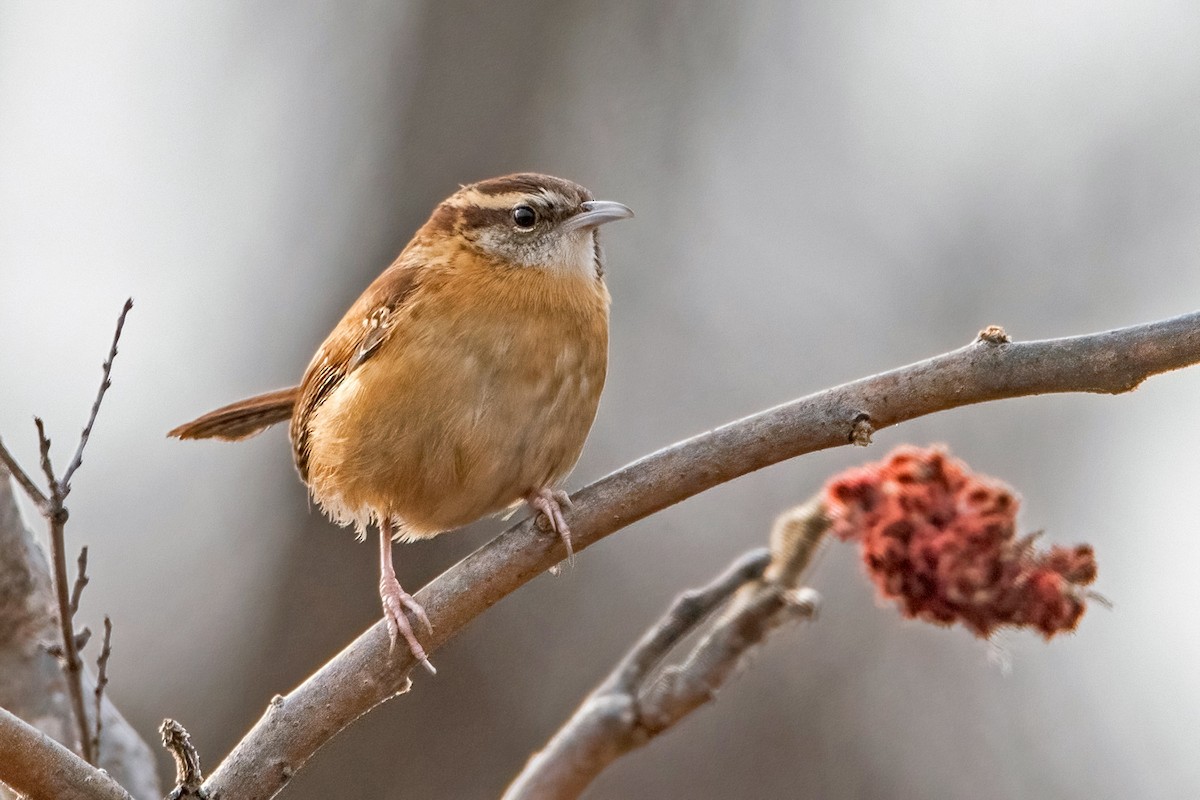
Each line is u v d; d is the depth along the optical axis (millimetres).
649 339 14594
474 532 13273
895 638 13477
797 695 13273
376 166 14617
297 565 13500
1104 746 13000
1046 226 15016
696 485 6074
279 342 14289
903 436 14203
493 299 7203
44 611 7809
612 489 6203
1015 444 14070
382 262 14227
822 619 13547
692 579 13680
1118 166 15094
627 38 15234
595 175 14883
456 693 13062
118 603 13633
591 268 7570
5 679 7625
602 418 14250
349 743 12820
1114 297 14586
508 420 7156
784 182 15273
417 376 7113
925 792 12734
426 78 14766
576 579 13641
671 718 6270
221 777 5617
